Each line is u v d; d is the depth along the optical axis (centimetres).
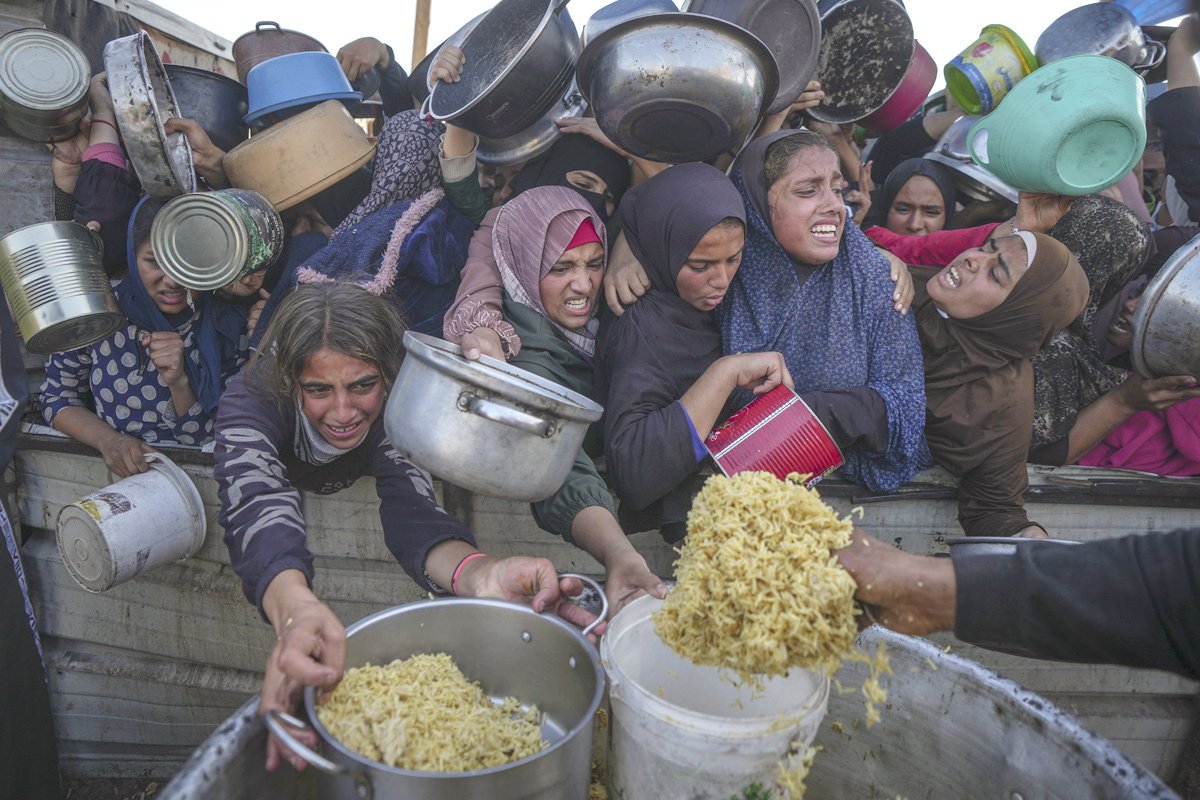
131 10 336
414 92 340
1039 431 232
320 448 180
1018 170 225
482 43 237
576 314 214
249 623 234
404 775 95
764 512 116
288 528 145
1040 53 271
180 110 253
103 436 226
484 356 159
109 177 231
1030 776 117
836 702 145
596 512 175
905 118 308
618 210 216
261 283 234
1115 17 263
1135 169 327
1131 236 233
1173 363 206
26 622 178
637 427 187
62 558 229
